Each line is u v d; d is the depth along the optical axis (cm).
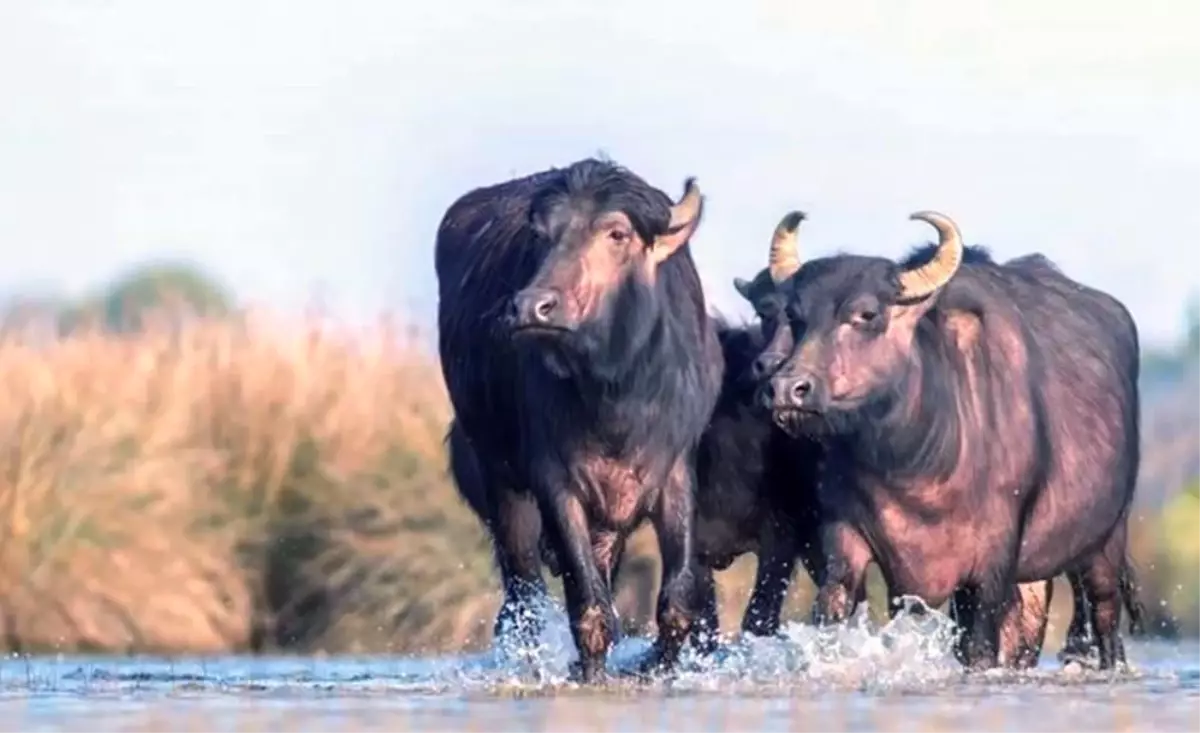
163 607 7188
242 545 7369
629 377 5169
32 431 7394
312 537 7369
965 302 5378
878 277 5188
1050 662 6369
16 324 8075
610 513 5319
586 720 4175
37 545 7206
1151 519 8450
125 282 16962
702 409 5369
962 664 5353
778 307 5294
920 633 5362
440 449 7581
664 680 5091
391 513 7388
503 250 5600
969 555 5400
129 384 7806
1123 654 6047
